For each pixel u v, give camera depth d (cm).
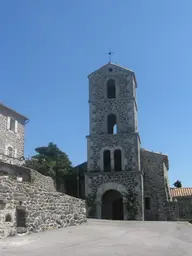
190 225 2214
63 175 3512
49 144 3856
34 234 1300
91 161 3306
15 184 1248
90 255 923
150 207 3359
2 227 1150
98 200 3152
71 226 1689
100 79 3550
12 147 3294
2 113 3181
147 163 3497
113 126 3547
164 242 1258
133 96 3431
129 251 1012
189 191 3762
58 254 919
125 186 3141
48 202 1491
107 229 1633
